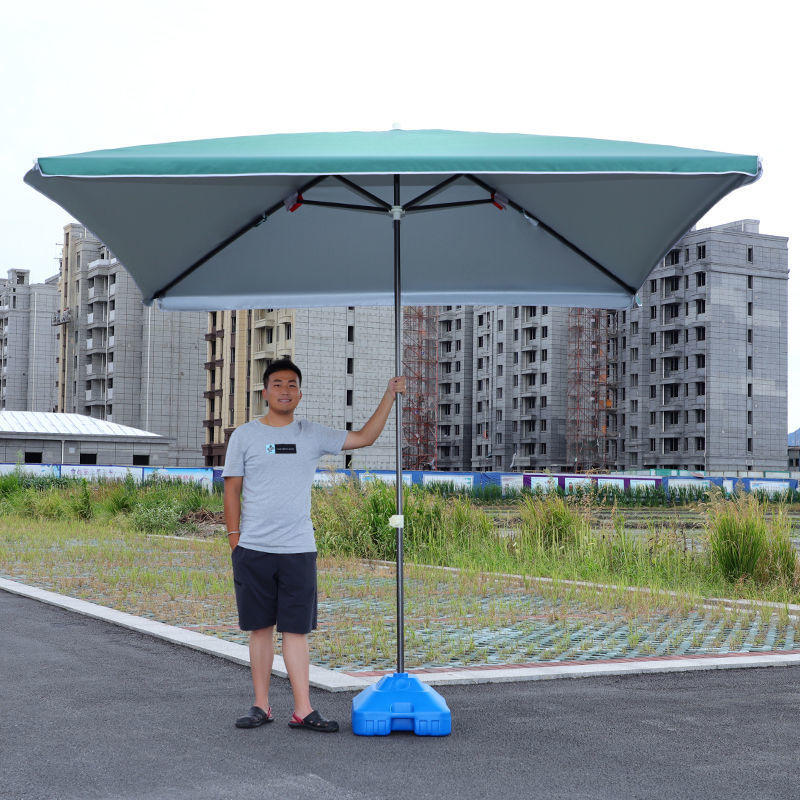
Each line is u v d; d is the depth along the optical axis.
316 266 6.09
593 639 8.20
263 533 4.93
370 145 4.45
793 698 5.91
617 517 16.03
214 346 80.94
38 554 15.75
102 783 4.04
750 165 4.14
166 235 5.54
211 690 6.00
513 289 6.28
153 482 37.62
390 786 4.01
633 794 3.94
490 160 4.05
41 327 130.00
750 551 12.16
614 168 4.07
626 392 111.75
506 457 115.81
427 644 7.82
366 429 5.07
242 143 4.51
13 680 6.33
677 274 106.75
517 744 4.73
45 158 4.00
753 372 104.88
